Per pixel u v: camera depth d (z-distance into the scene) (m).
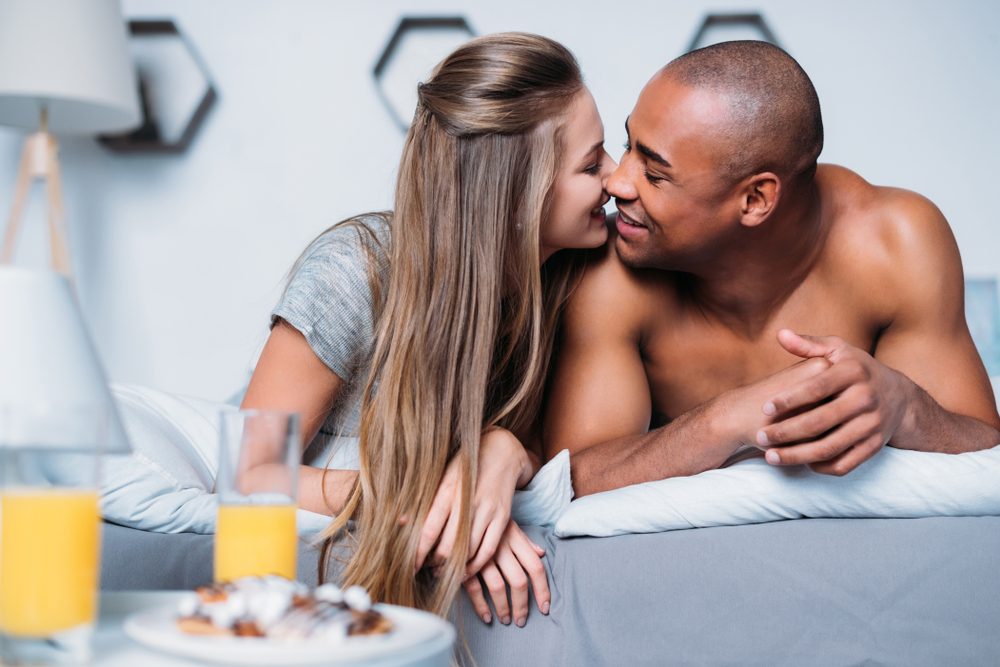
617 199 1.25
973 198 2.97
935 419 1.11
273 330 1.17
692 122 1.17
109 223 2.99
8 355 0.66
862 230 1.35
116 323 2.99
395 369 1.06
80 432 0.62
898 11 3.00
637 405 1.36
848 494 0.99
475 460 1.01
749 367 1.42
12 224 2.62
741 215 1.23
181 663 0.59
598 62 2.99
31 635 0.60
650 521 1.00
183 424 1.29
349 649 0.57
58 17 2.47
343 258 1.17
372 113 3.00
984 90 2.99
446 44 2.99
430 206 1.11
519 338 1.23
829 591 0.96
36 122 2.69
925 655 0.94
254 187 3.00
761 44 1.23
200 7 3.00
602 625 0.97
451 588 0.96
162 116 2.97
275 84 3.00
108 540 1.00
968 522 0.98
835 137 2.99
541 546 1.05
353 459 1.19
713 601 0.96
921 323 1.33
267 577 0.67
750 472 1.02
